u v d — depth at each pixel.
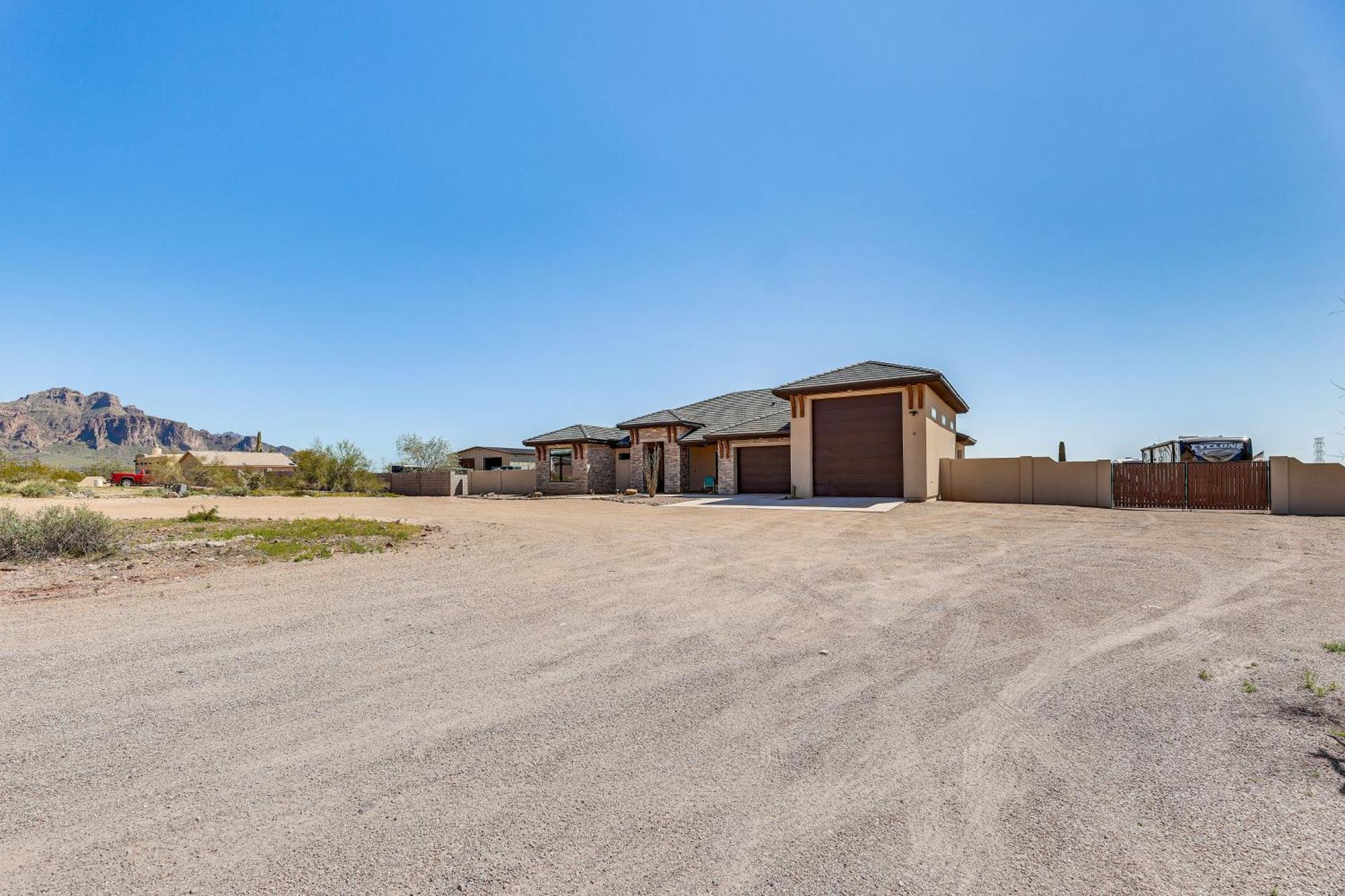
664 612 6.24
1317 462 16.42
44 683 4.27
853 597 6.82
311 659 4.80
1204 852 2.36
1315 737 3.31
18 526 9.72
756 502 22.58
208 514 16.09
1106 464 19.64
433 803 2.75
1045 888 2.17
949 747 3.26
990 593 6.92
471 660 4.78
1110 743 3.28
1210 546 10.26
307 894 2.16
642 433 33.12
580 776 2.98
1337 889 2.15
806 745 3.29
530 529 14.34
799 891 2.17
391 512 20.52
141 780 2.95
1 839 2.47
